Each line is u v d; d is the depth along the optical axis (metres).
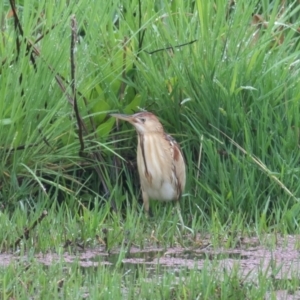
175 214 10.54
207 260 8.27
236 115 11.13
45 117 10.50
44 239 9.30
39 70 10.50
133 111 11.36
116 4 11.38
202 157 11.22
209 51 11.47
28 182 10.66
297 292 7.82
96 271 8.37
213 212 10.35
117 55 11.30
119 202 10.94
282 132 11.15
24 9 10.60
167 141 10.70
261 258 9.13
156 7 12.55
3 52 10.54
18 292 7.35
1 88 10.38
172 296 7.48
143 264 8.47
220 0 11.76
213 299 7.41
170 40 11.52
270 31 11.86
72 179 10.85
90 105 11.02
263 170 10.93
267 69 11.55
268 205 10.84
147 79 11.43
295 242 9.66
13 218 10.01
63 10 11.01
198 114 11.32
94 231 9.72
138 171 10.93
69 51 10.77
